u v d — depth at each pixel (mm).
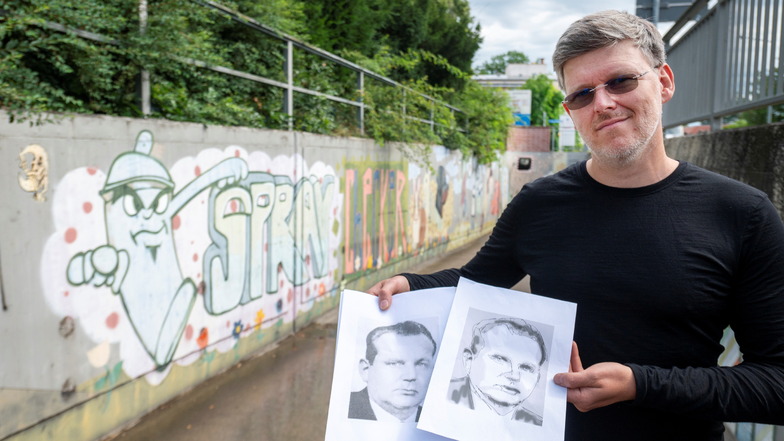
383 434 1404
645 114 1362
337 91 7953
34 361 3232
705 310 1304
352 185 7531
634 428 1347
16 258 3121
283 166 5781
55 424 3375
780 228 1299
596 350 1373
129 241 3889
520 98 32406
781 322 1245
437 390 1376
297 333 6121
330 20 9750
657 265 1329
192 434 3842
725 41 4434
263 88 6293
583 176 1497
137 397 4012
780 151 2729
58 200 3357
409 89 9086
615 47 1365
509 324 1397
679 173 1397
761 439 3004
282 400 4406
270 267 5625
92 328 3613
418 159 9914
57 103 3518
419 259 10602
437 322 1486
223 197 4871
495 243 1684
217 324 4855
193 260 4535
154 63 4102
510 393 1337
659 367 1292
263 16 6270
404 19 12945
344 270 7391
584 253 1422
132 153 3885
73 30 3559
